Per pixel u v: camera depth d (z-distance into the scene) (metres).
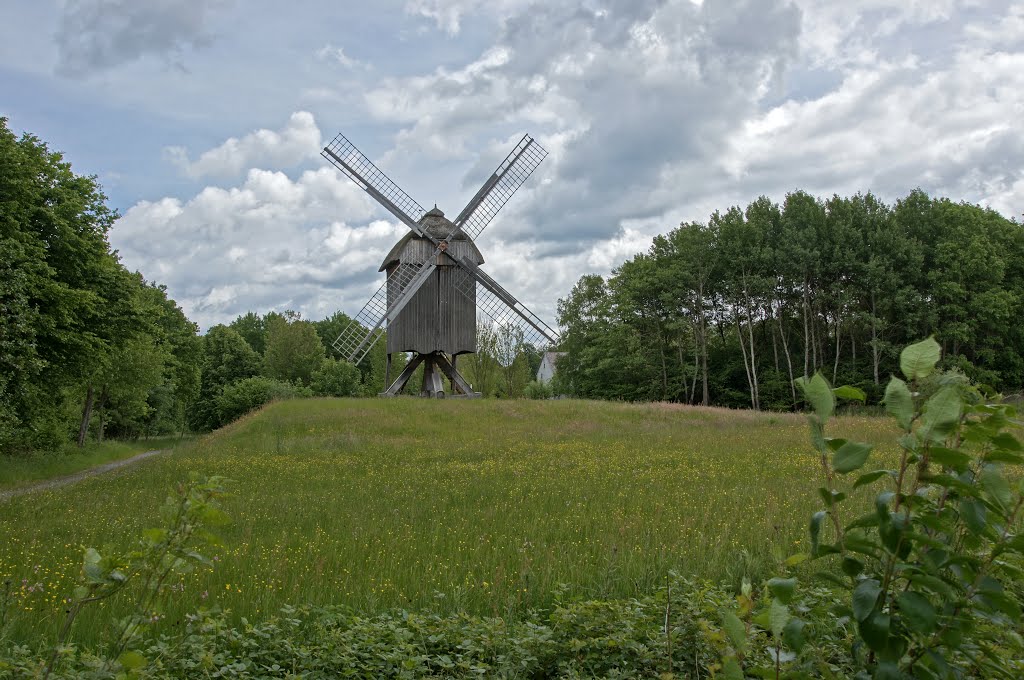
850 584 2.98
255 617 7.01
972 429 2.68
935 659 2.67
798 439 25.30
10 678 4.89
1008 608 2.67
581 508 12.96
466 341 40.34
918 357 2.84
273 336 95.94
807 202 60.38
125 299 30.86
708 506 12.36
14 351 23.39
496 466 20.38
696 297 63.53
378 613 7.31
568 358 75.94
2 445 29.08
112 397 56.81
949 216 57.66
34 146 27.86
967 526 2.69
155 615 3.44
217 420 87.94
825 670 3.20
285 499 15.19
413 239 39.66
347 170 40.38
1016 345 56.88
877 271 54.12
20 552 10.31
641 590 7.98
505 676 5.63
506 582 8.05
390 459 23.39
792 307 62.56
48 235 27.61
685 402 65.94
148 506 15.31
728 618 3.03
